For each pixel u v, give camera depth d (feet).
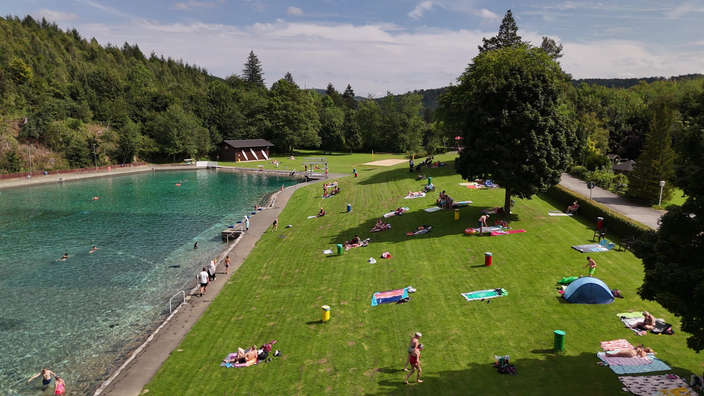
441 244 117.70
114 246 147.54
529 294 84.53
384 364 67.41
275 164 371.15
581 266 94.73
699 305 49.52
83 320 94.63
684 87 381.81
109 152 372.79
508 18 274.57
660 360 60.34
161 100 455.63
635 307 76.18
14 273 122.31
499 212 139.13
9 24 564.30
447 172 223.71
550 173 122.11
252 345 78.07
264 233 157.99
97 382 72.90
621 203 142.31
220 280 113.19
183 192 253.85
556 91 125.29
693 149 52.85
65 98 401.90
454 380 61.26
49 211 202.18
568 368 60.90
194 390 65.51
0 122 332.60
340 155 451.94
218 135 430.20
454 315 79.97
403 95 474.08
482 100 125.59
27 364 78.28
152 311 98.58
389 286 96.53
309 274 110.22
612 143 298.97
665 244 53.36
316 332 79.87
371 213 165.58
